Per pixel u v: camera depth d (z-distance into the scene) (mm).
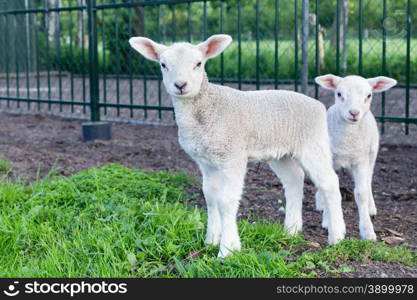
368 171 5055
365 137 4848
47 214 4738
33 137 8984
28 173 6344
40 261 4125
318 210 5488
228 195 4078
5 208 4852
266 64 14672
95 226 4516
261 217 5191
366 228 4723
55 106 12578
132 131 9391
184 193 5648
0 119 10773
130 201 4980
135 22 15945
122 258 4141
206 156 4113
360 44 7480
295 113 4301
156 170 6824
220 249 4113
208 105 4051
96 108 8930
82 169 6648
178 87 3926
